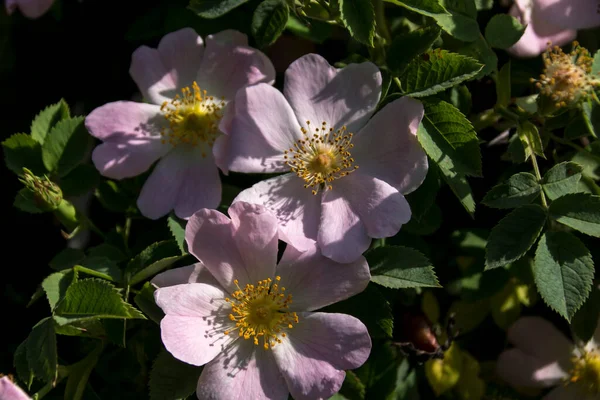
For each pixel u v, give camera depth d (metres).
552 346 0.41
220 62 0.39
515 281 0.41
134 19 0.43
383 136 0.37
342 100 0.38
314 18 0.39
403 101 0.37
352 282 0.36
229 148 0.37
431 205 0.38
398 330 0.40
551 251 0.37
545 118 0.39
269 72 0.39
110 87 0.44
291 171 0.38
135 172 0.39
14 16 0.44
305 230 0.37
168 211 0.38
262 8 0.38
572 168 0.37
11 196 0.44
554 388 0.41
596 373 0.41
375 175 0.37
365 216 0.37
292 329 0.37
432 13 0.37
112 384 0.39
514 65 0.40
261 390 0.36
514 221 0.37
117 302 0.36
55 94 0.45
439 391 0.40
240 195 0.37
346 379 0.38
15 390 0.35
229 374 0.36
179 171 0.39
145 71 0.39
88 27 0.44
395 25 0.40
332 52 0.41
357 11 0.37
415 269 0.37
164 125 0.39
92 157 0.38
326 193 0.37
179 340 0.36
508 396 0.41
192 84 0.39
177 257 0.37
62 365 0.38
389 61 0.38
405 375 0.40
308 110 0.38
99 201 0.41
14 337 0.42
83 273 0.38
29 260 0.44
